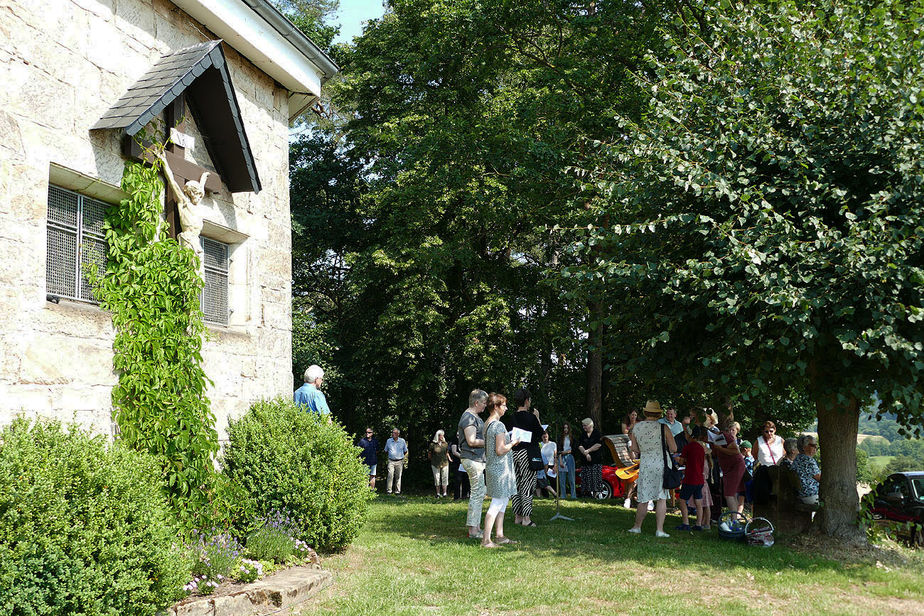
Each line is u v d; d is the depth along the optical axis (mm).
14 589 4168
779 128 8539
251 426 7758
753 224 8039
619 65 16891
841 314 6980
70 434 5023
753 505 9570
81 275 6363
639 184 8992
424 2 22344
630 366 9062
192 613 5141
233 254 8805
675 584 6648
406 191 19062
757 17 8961
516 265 22234
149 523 5055
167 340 6867
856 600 6152
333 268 26656
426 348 22094
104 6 6660
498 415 8797
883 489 11344
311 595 6137
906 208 7480
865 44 7980
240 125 7945
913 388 7473
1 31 5555
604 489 15828
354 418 24734
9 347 5434
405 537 9172
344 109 24984
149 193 6840
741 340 7676
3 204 5469
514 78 23297
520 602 6020
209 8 7859
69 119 6145
